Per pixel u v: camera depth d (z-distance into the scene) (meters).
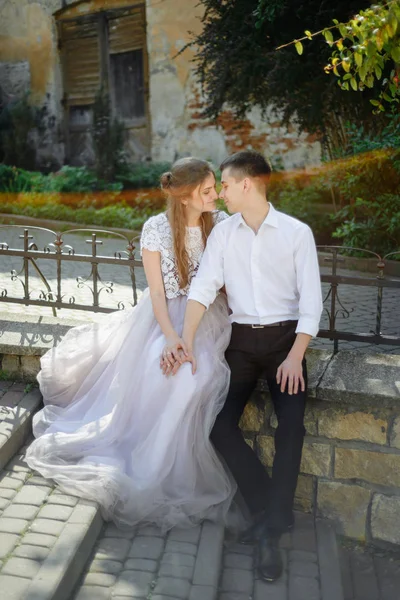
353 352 3.21
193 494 2.74
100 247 8.09
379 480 2.90
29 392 3.33
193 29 11.05
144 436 2.83
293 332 2.82
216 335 2.88
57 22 12.37
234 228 2.81
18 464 2.89
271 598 2.43
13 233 9.13
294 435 2.65
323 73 7.77
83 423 2.97
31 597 2.09
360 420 2.87
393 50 3.19
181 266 2.92
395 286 3.14
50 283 5.98
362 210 7.57
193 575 2.40
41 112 12.74
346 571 2.76
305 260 2.76
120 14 11.75
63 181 10.92
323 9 7.59
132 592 2.29
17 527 2.46
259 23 7.22
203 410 2.75
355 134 7.43
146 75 11.67
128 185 11.27
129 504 2.65
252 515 2.77
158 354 2.83
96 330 3.27
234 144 10.96
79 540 2.40
